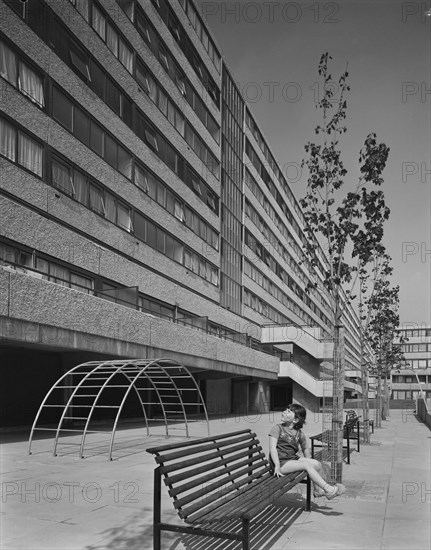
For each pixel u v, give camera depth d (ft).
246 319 153.07
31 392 65.41
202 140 129.49
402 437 64.44
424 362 403.13
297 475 22.48
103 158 81.56
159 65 104.63
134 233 90.63
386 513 22.40
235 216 155.74
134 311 70.69
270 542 18.04
